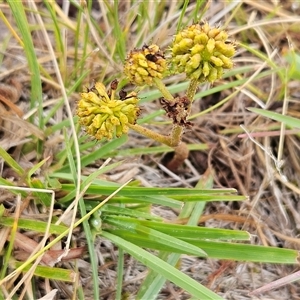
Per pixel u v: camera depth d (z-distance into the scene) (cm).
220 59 11
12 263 13
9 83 17
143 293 13
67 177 15
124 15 18
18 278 13
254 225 16
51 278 13
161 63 12
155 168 17
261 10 20
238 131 17
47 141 16
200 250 12
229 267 15
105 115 12
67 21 19
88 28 17
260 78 18
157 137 13
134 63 12
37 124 17
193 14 17
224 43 11
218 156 17
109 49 18
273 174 16
